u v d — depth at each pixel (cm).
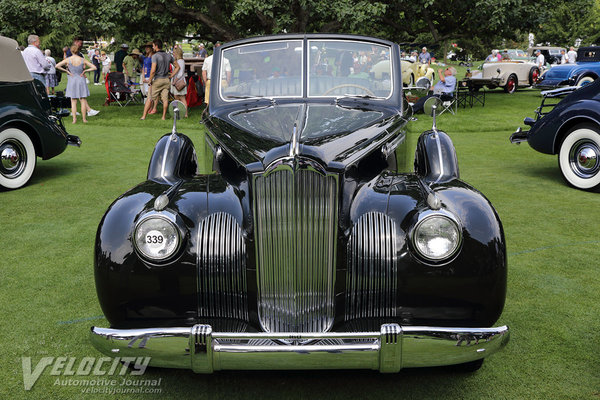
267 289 264
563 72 1880
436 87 1454
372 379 294
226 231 271
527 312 363
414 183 298
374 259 266
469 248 258
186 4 1622
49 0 1366
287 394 281
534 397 273
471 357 239
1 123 668
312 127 317
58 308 375
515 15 1519
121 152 960
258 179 256
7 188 693
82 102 1286
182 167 358
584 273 426
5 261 459
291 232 258
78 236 521
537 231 528
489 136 1141
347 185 280
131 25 1530
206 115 398
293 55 404
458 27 1697
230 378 297
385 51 410
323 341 234
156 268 262
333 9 1318
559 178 755
